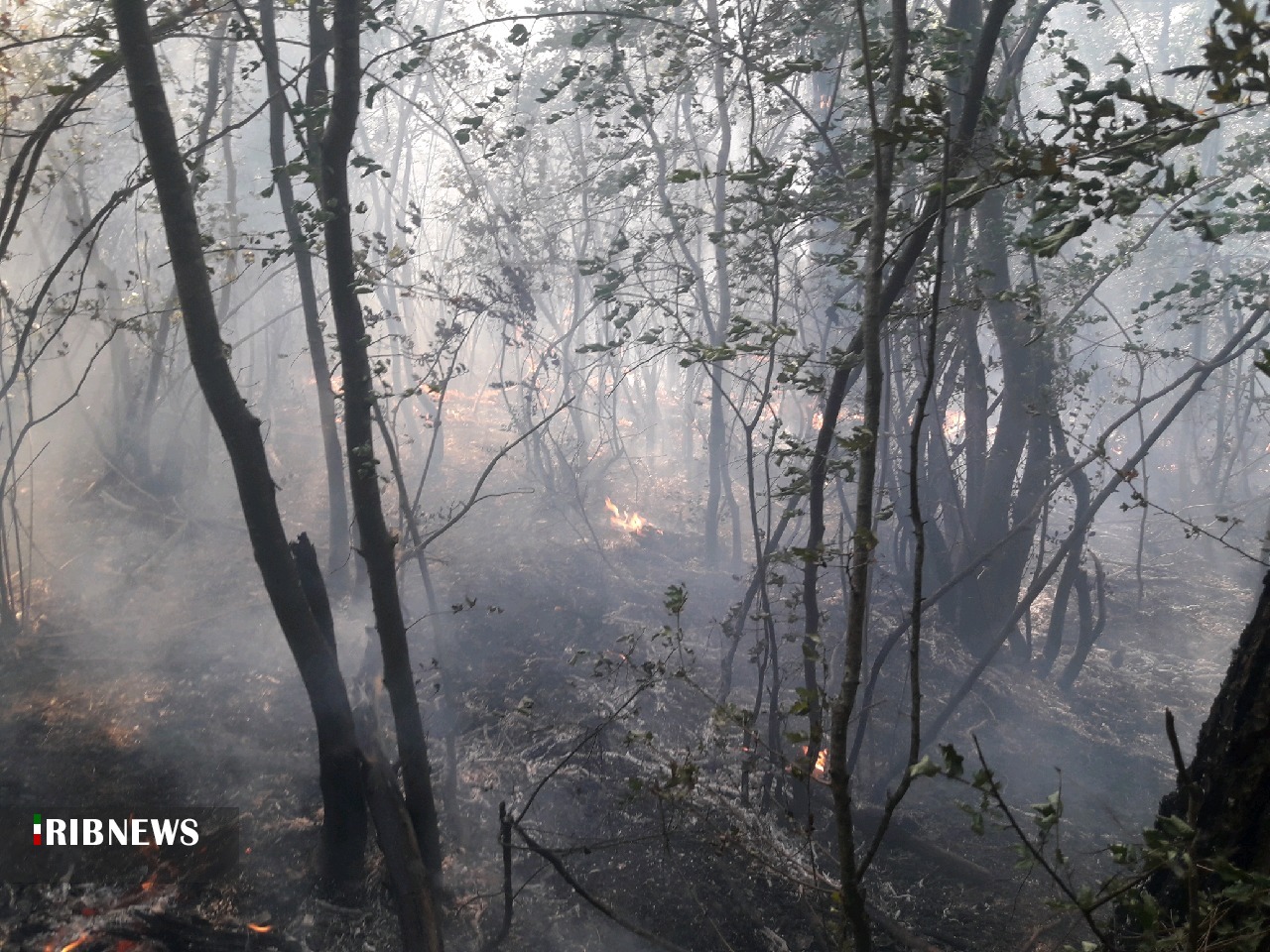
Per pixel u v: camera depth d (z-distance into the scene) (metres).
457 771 6.07
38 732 6.14
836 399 4.63
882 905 5.20
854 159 5.72
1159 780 7.08
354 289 4.36
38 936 4.46
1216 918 2.94
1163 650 9.71
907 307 4.70
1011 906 5.34
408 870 4.31
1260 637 3.64
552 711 6.74
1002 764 7.09
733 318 4.17
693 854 5.19
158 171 3.88
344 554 8.49
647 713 6.79
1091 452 6.23
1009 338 7.53
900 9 2.96
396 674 4.48
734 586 9.39
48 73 7.92
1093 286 6.68
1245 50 2.19
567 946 4.70
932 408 8.22
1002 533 8.23
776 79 4.13
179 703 6.64
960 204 2.74
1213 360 6.08
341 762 4.61
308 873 5.00
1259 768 3.54
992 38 3.96
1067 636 9.85
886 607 8.87
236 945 4.45
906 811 6.26
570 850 4.26
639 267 5.59
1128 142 2.59
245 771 5.93
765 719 6.69
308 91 5.21
